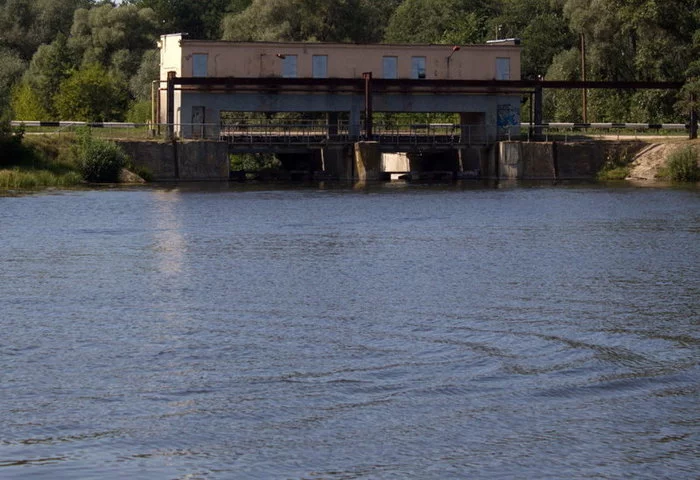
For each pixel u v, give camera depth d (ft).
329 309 126.93
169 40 361.92
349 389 93.20
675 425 84.99
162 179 341.41
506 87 367.66
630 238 193.67
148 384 94.38
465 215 237.66
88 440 81.30
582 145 366.84
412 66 368.27
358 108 365.40
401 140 366.02
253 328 116.47
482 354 104.78
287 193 299.58
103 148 327.47
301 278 149.28
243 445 80.74
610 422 85.61
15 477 74.69
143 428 83.82
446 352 105.70
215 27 652.89
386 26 635.25
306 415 86.69
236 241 190.29
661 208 250.57
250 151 350.64
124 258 168.35
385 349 106.83
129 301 131.64
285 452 79.56
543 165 365.40
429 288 141.18
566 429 84.12
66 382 94.84
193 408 88.17
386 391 92.58
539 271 155.22
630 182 346.54
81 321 119.85
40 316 122.52
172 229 208.44
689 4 368.27
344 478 75.46
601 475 76.18
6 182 301.84
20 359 102.32
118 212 239.71
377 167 352.90
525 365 100.78
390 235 199.62
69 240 190.60
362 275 151.94
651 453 79.77
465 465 77.61
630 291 138.51
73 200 266.77
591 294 136.36
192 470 76.38
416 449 80.23
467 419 85.97
